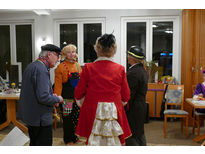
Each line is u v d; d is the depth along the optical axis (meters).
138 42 5.21
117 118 1.63
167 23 5.07
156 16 5.05
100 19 5.25
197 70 4.36
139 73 2.21
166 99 3.94
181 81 4.86
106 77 1.63
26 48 5.67
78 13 5.27
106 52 1.68
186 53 4.49
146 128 4.18
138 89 2.25
